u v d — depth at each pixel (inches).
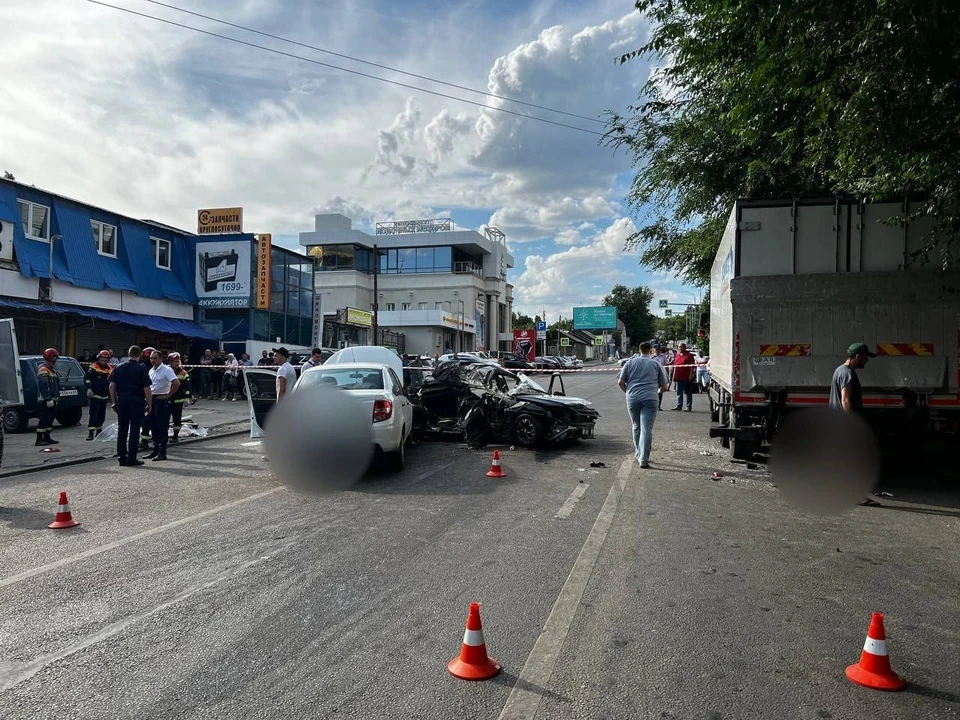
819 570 213.2
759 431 378.9
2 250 770.2
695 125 528.7
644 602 185.6
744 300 340.2
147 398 420.5
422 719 127.2
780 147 457.7
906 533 256.8
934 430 327.3
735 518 278.1
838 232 339.0
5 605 184.5
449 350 2314.2
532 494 322.7
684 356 759.7
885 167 295.6
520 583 200.1
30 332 839.1
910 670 147.0
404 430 389.7
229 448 496.4
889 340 323.9
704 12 259.6
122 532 259.6
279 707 131.6
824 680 142.1
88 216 903.7
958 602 187.0
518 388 508.7
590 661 150.7
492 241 2778.1
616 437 532.7
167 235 1066.1
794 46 242.2
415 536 250.4
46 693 137.3
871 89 236.1
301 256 1278.3
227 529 262.7
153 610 180.4
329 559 223.1
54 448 490.3
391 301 2551.7
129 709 131.3
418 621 172.6
